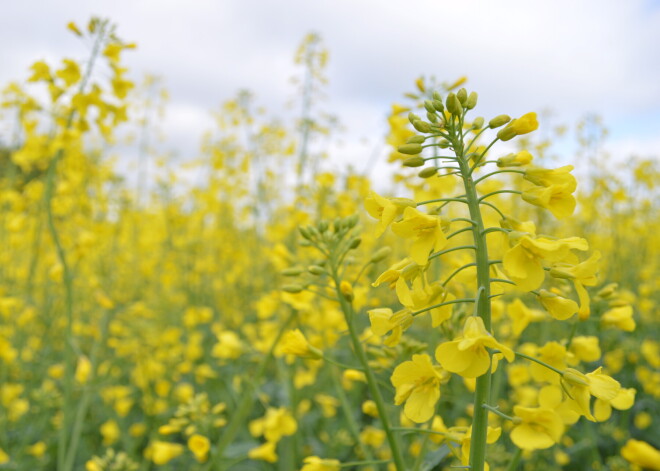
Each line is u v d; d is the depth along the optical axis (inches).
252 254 40.4
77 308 30.6
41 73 17.1
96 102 17.4
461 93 8.4
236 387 19.2
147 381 22.0
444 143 8.4
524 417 7.6
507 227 8.0
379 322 8.3
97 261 31.9
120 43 17.5
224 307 34.4
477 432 7.9
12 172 29.8
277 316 18.5
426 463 9.9
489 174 8.1
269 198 40.1
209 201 39.0
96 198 28.4
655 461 7.2
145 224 43.7
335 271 10.4
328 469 9.5
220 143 41.3
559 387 8.1
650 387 21.5
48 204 17.3
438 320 8.2
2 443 20.2
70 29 17.1
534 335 22.3
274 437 13.5
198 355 24.7
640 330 26.0
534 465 18.0
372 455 15.9
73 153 22.2
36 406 22.2
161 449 13.8
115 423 21.5
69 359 17.0
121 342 24.6
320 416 21.6
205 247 41.0
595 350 10.4
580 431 20.0
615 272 33.4
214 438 20.4
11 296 24.4
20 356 24.0
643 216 41.3
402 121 13.1
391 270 8.2
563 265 8.0
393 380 8.1
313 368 19.3
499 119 8.2
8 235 27.7
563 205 7.9
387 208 8.0
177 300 30.5
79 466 20.6
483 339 7.3
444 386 11.5
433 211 8.1
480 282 7.9
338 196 22.3
